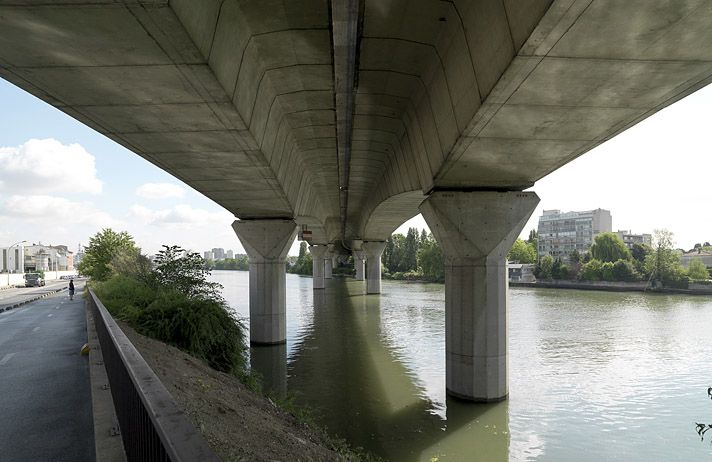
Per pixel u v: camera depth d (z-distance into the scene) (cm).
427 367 2041
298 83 1394
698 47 741
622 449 1188
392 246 12025
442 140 1332
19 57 792
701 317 3753
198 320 1595
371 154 2356
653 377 1886
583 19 662
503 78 844
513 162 1360
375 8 977
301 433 1003
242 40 1017
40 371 1106
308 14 1000
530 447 1201
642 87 884
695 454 1161
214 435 629
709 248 12394
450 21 1008
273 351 2419
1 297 4553
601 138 1172
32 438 654
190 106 1022
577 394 1650
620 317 3769
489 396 1548
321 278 7019
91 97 967
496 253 1576
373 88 1448
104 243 4597
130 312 1619
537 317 3769
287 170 2038
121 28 702
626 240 15425
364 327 3177
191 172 1662
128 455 439
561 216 15688
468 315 1575
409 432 1298
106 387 741
